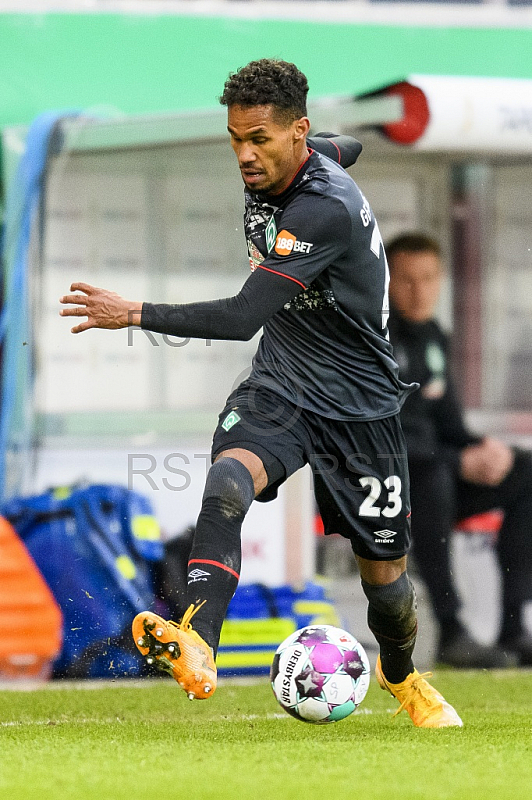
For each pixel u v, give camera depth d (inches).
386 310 515.5
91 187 975.0
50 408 954.7
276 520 940.0
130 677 882.8
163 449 957.2
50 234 962.7
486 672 926.4
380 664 561.6
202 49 1015.0
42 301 949.2
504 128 911.7
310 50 1032.2
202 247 1011.3
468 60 1061.8
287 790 378.3
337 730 545.3
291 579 941.8
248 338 469.7
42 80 968.9
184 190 1003.3
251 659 911.7
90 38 992.9
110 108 971.3
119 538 915.4
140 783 389.7
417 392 1002.7
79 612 896.3
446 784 392.5
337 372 502.3
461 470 999.0
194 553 468.1
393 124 896.3
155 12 1013.2
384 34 1051.3
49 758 442.3
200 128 936.9
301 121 476.7
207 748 469.1
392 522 512.1
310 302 495.8
